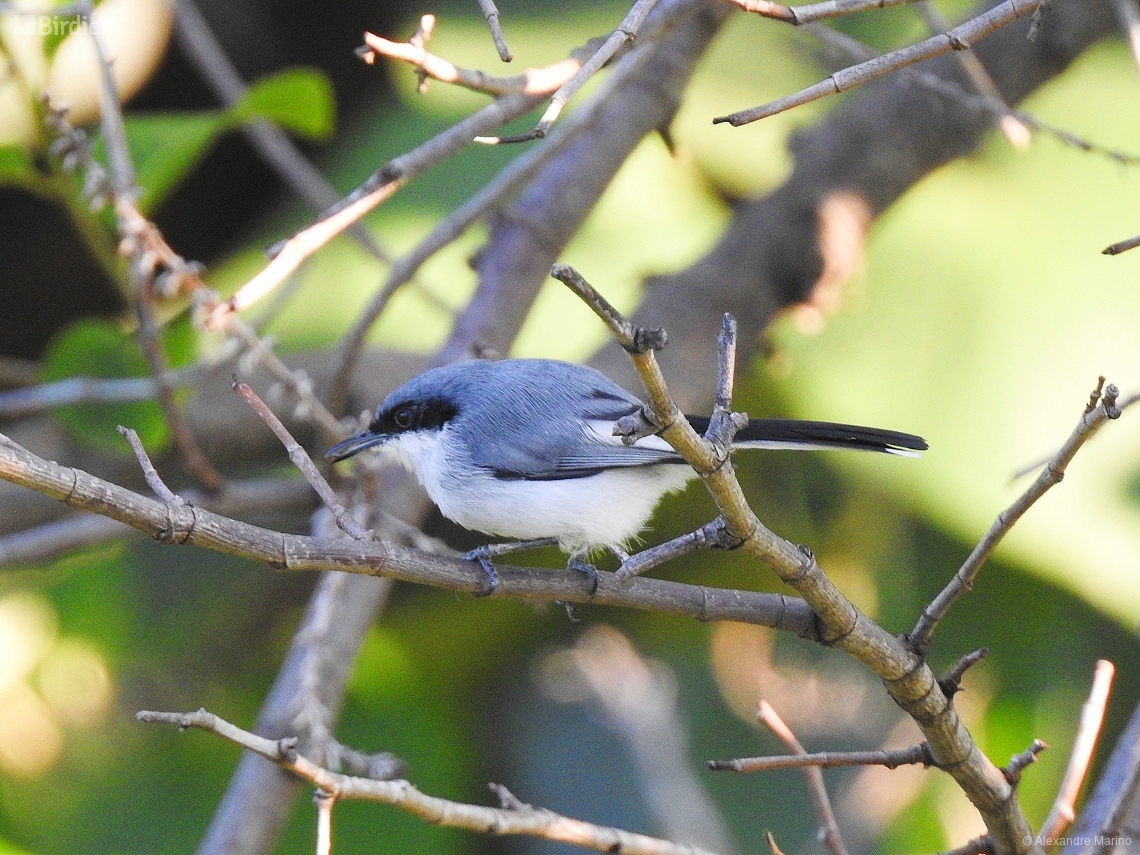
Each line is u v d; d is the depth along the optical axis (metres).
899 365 11.37
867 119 11.32
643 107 9.70
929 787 10.57
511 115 6.25
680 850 5.66
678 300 10.91
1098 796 6.27
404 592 11.95
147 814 10.76
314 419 7.86
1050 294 11.51
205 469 8.38
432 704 11.58
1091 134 12.40
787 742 6.03
